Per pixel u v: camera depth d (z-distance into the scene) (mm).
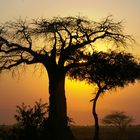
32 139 27719
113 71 38938
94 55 38031
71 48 37250
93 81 40000
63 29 36969
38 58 37562
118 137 49969
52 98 37094
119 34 38000
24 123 27891
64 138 35688
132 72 39719
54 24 36750
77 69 39969
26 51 37719
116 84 39750
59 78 37250
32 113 28094
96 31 37750
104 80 39344
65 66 37656
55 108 36844
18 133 27625
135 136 53312
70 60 38656
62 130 36062
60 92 37250
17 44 37719
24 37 37438
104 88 39312
